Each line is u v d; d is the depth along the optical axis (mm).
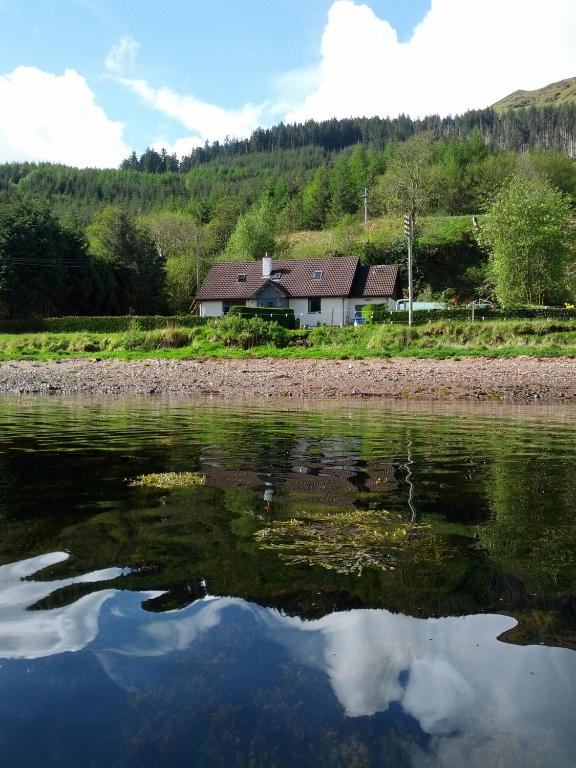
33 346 33969
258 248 76312
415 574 2781
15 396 16219
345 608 2406
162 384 18781
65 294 54500
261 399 15016
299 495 4480
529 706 1772
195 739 1620
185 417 10719
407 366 22719
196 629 2240
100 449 6910
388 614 2361
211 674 1940
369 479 5125
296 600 2484
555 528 3561
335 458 6270
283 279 50125
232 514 3898
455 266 65188
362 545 3215
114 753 1564
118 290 60188
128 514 3895
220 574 2781
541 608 2412
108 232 61625
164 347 32594
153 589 2615
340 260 50844
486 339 29531
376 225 80812
